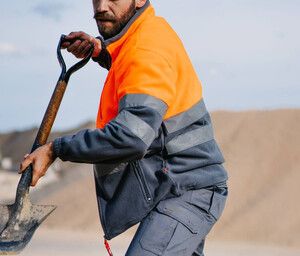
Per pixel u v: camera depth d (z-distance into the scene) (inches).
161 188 200.4
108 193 203.9
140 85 193.8
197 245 203.0
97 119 211.0
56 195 1897.1
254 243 1509.6
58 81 206.7
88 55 210.5
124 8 205.9
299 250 1417.3
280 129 1926.7
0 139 4168.3
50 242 1434.5
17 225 196.1
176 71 200.1
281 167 1788.9
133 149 191.5
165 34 202.7
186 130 202.2
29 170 196.4
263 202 1664.6
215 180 205.5
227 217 1638.8
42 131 203.0
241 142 1892.2
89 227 1723.7
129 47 200.4
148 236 198.2
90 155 191.8
